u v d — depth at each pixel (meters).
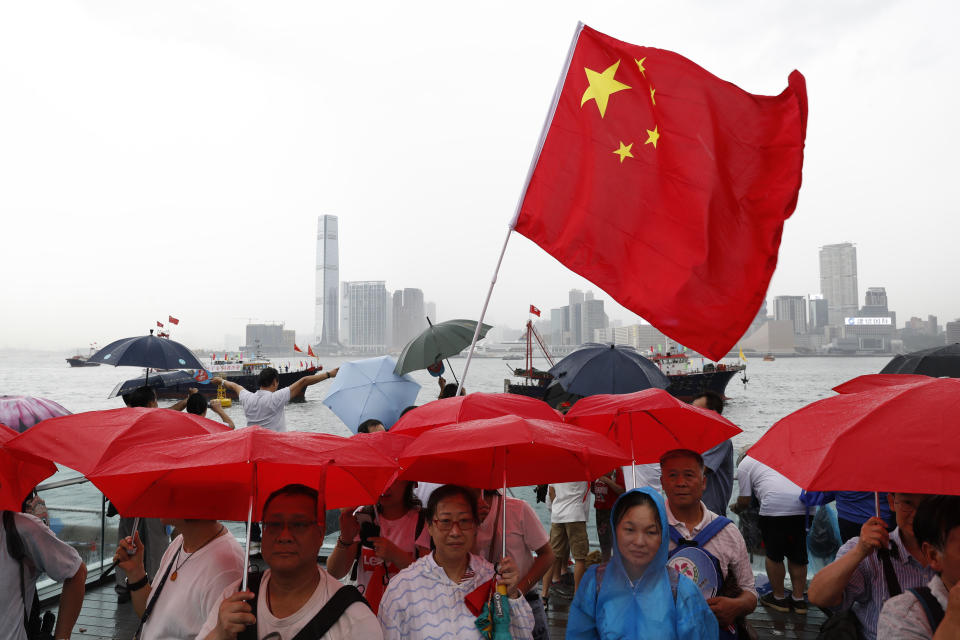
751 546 6.83
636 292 4.87
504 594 2.77
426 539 3.68
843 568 2.67
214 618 2.44
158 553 6.00
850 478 1.97
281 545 2.33
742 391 78.19
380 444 3.24
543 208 5.05
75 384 105.81
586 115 5.07
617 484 6.05
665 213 4.86
